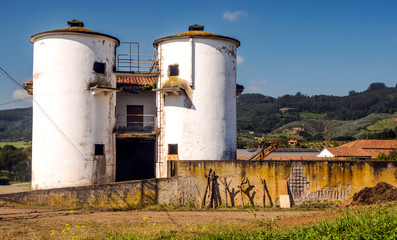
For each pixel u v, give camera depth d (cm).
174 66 2650
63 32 2494
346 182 2231
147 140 3048
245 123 12694
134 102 2966
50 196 2103
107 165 2594
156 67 2795
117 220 1788
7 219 1759
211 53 2656
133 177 3186
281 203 2186
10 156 5047
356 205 1733
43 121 2508
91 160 2523
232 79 2759
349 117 12762
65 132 2478
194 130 2609
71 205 2094
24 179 4878
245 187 2225
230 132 2716
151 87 2808
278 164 2239
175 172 2217
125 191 2139
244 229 1329
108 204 2114
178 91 2591
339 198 2227
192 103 2619
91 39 2559
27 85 2703
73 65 2505
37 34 2538
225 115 2686
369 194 1830
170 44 2677
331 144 8188
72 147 2481
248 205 2202
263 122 13000
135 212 2020
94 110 2548
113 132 2650
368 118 11312
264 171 2234
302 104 15275
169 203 2186
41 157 2503
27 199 2105
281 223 1413
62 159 2469
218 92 2661
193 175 2216
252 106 15612
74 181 2470
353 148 5438
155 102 2983
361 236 991
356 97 14938
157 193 2180
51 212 1958
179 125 2620
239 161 2238
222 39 2688
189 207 2161
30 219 1773
